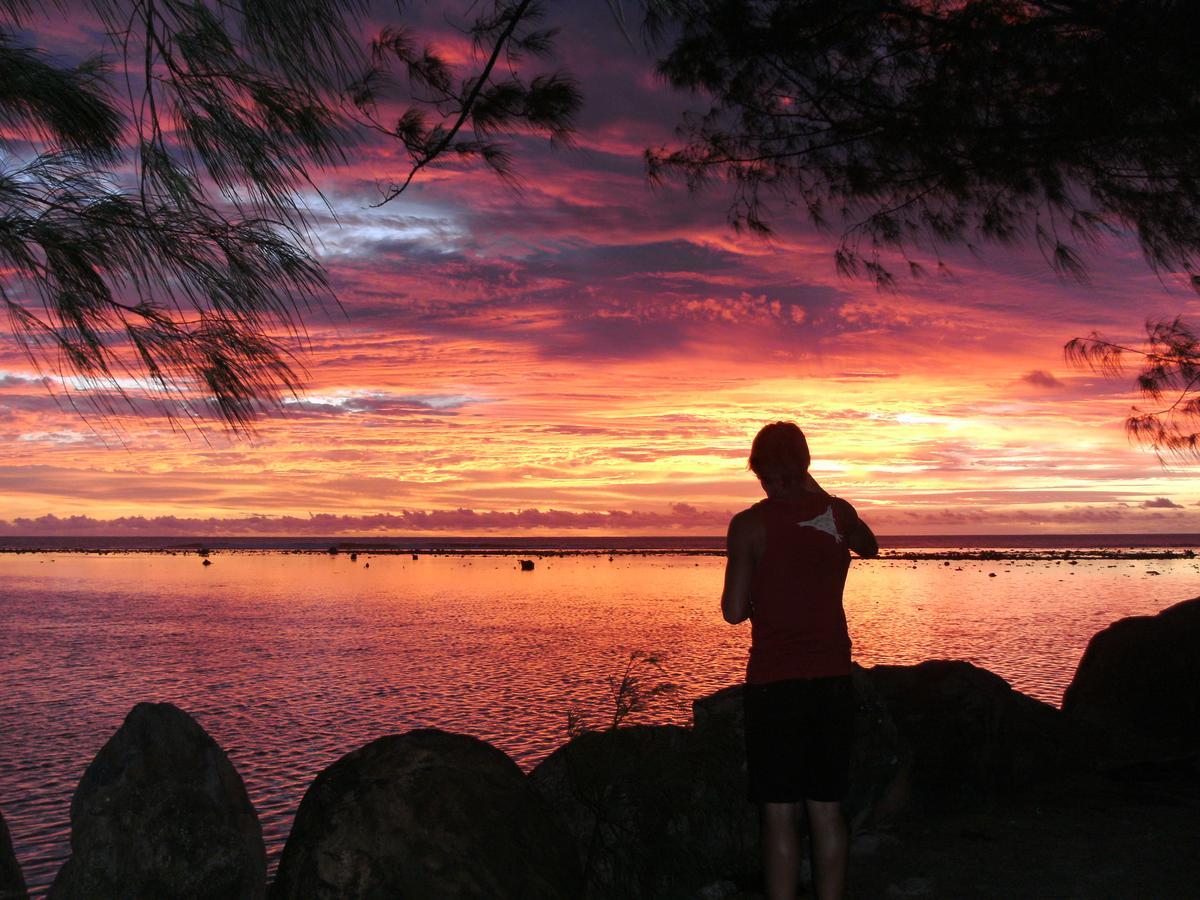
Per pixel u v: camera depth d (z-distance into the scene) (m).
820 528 3.27
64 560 121.94
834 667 3.19
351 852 3.36
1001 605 41.84
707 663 23.53
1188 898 3.93
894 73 5.95
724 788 4.46
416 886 3.32
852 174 6.51
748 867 4.38
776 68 6.07
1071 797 5.89
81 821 3.28
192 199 2.19
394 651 27.56
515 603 45.84
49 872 9.30
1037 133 5.82
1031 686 19.02
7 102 2.07
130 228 2.16
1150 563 97.75
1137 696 8.66
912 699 6.06
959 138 6.00
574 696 19.44
